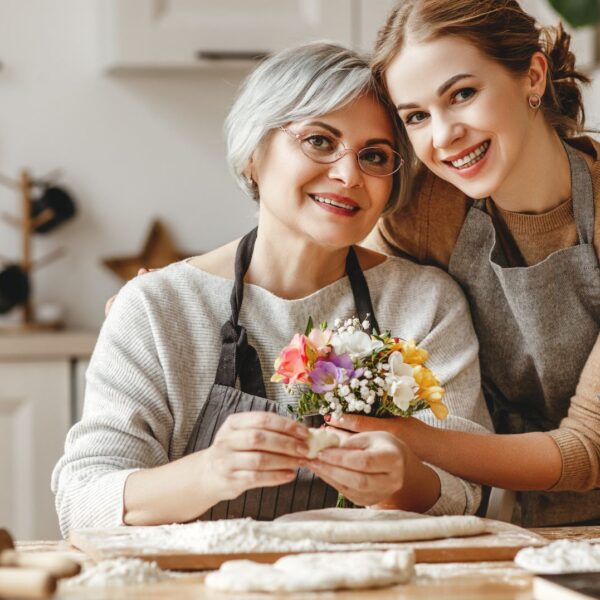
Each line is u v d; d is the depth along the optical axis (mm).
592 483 1666
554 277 1788
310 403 1499
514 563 1268
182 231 3521
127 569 1161
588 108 3033
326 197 1657
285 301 1730
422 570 1222
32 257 3453
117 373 1659
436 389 1471
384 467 1373
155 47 3219
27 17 3441
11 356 2973
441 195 1869
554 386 1894
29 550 1360
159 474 1475
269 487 1620
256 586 1103
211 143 3523
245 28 3250
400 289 1834
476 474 1612
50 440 3010
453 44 1579
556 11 1234
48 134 3459
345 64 1658
